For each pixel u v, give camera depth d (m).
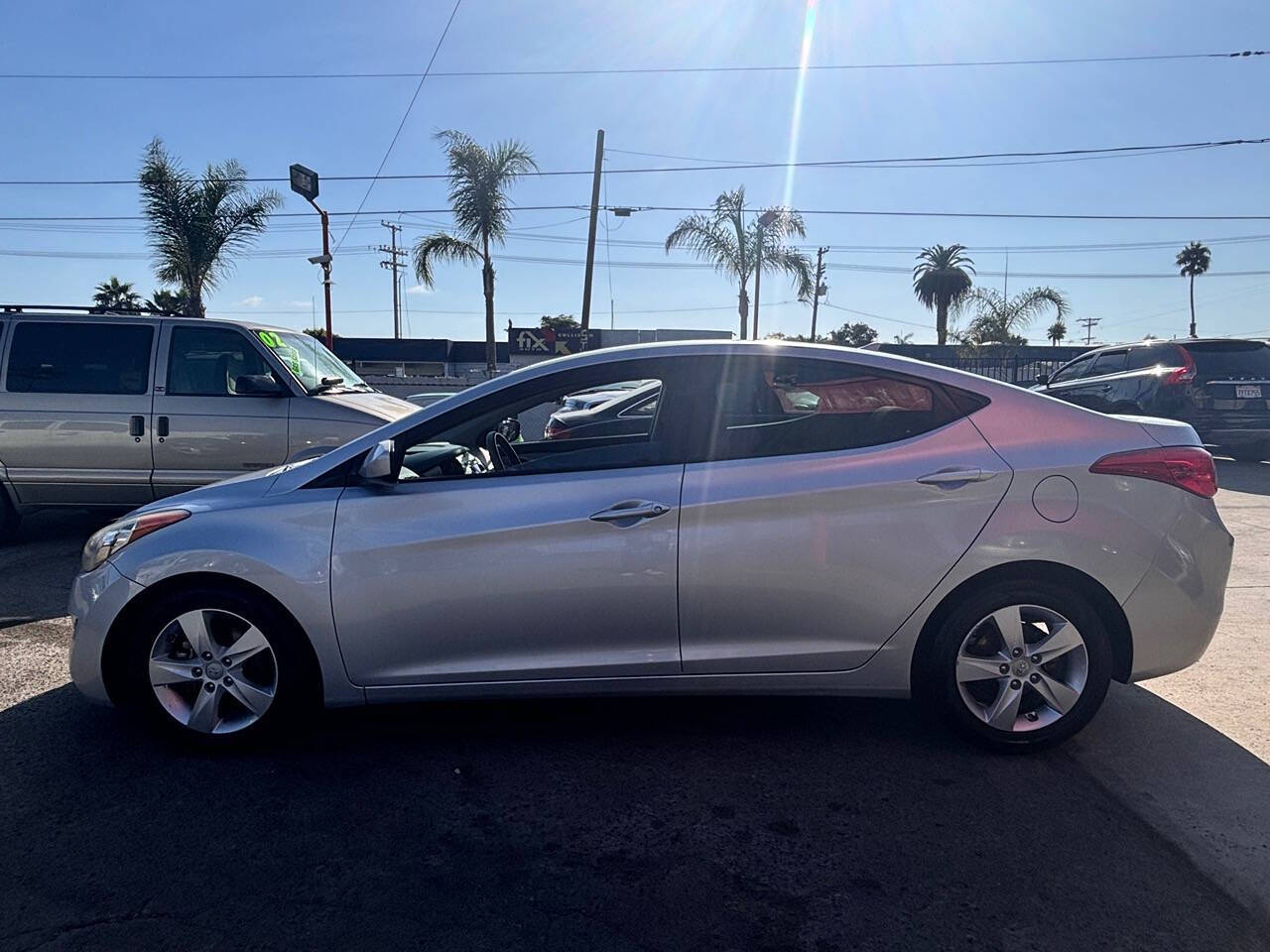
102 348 7.38
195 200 18.73
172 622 3.65
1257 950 2.52
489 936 2.60
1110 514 3.52
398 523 3.60
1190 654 3.62
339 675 3.64
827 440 3.65
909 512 3.52
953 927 2.63
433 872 2.92
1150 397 12.07
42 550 7.47
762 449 3.64
